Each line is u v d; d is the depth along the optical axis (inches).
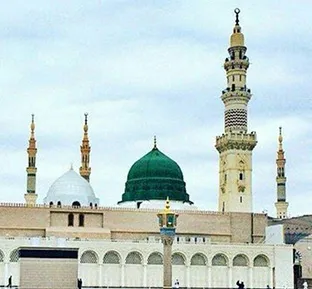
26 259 4753.9
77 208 6461.6
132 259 6176.2
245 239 6855.3
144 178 7224.4
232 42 7529.5
